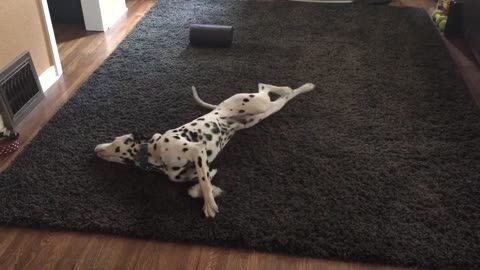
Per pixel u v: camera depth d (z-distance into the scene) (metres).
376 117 2.09
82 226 1.51
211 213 1.53
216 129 1.74
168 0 3.52
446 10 3.11
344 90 2.31
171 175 1.62
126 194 1.64
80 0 2.95
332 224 1.52
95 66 2.60
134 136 1.71
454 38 2.93
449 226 1.51
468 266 1.38
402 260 1.40
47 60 2.38
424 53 2.70
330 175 1.73
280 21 3.15
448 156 1.84
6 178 1.72
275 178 1.71
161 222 1.53
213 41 2.75
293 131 1.98
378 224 1.52
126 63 2.59
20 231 1.52
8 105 1.99
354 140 1.93
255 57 2.67
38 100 2.21
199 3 3.46
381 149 1.88
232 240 1.46
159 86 2.35
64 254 1.44
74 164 1.79
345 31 3.00
